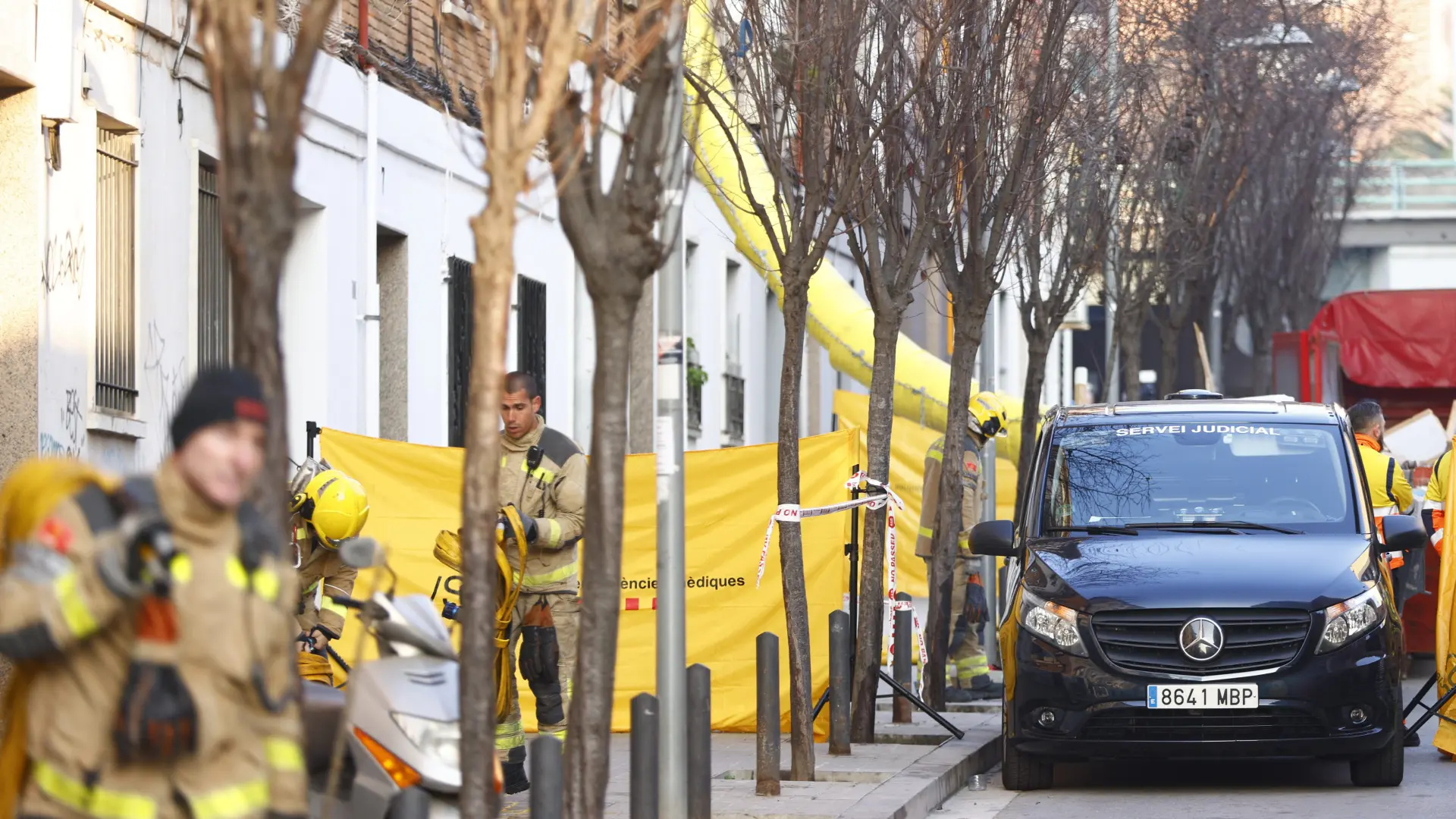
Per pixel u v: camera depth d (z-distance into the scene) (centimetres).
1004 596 1642
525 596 1311
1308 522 1552
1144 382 6134
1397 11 4681
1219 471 1595
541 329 2417
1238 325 5575
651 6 836
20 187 1387
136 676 573
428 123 2136
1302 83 3609
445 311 2188
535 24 782
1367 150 4975
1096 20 2225
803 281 1420
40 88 1390
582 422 2597
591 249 853
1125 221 2877
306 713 834
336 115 1889
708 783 1144
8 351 1383
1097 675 1409
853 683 1639
